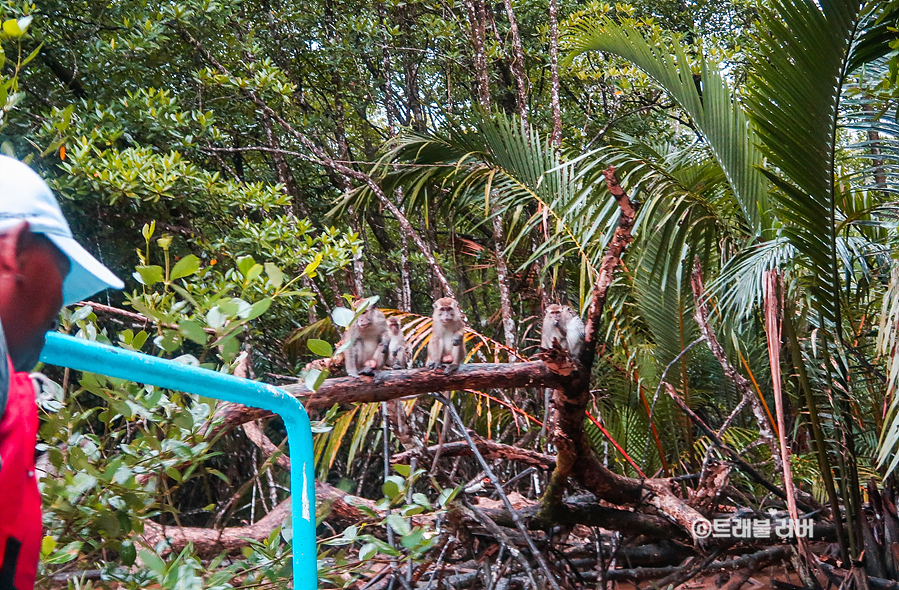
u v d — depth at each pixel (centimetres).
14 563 123
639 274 660
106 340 231
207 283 592
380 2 969
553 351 395
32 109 730
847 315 561
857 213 493
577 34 831
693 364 734
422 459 508
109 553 253
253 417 338
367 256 1014
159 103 695
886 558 502
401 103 1157
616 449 680
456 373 396
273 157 944
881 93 481
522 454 521
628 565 575
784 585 520
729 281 507
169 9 729
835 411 504
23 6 637
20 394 127
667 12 1359
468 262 1020
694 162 706
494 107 948
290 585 211
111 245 776
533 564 510
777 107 461
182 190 676
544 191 701
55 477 202
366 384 381
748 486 689
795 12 432
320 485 471
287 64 980
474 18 906
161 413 235
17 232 120
